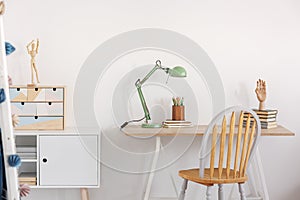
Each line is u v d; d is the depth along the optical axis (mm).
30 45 4809
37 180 4461
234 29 4863
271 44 4879
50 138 4453
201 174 4227
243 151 4230
